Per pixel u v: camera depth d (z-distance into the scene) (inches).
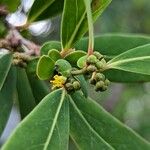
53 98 7.5
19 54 8.5
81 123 8.4
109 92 24.7
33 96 9.1
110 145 8.4
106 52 9.6
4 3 9.6
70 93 7.7
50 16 9.9
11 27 9.4
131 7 26.1
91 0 8.3
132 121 30.2
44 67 7.9
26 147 6.5
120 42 9.6
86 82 7.8
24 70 9.1
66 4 8.3
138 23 27.2
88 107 8.5
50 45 8.6
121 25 25.9
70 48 8.2
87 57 7.6
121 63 7.9
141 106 31.3
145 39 9.7
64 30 8.3
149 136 28.8
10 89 8.7
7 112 8.4
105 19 24.5
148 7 26.9
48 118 7.2
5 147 6.2
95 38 9.6
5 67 8.6
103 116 8.5
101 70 7.7
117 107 29.2
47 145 6.9
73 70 7.7
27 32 9.9
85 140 8.3
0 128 8.2
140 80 9.4
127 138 8.5
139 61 7.9
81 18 8.3
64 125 7.3
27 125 6.7
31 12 9.8
